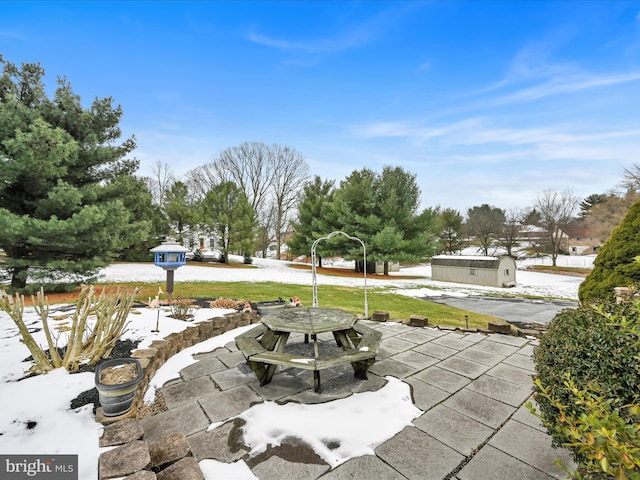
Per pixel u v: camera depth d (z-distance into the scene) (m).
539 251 31.03
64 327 4.55
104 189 8.71
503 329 5.33
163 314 5.54
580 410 1.51
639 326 1.29
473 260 18.16
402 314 7.80
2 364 3.16
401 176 19.23
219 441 2.30
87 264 8.19
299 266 24.23
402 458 2.12
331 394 3.07
